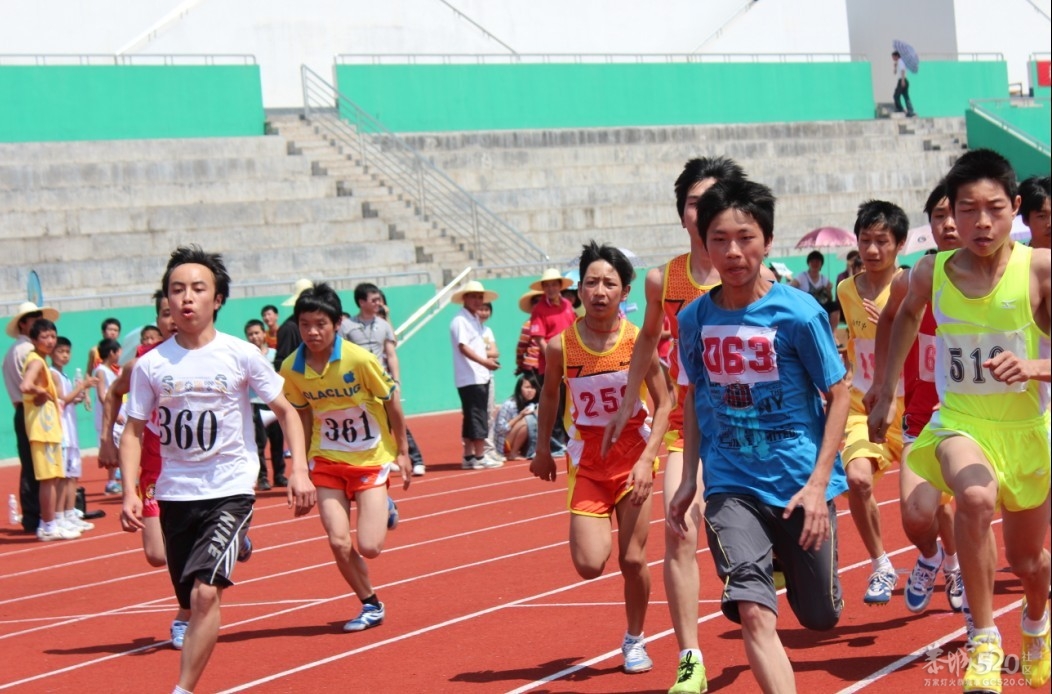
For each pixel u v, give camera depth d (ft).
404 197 91.66
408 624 27.86
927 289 20.08
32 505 46.37
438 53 121.29
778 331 17.42
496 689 22.29
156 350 21.56
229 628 28.91
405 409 78.23
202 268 21.44
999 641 18.61
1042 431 18.75
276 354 49.78
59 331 68.54
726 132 113.70
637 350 21.75
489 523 41.22
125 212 81.51
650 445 21.54
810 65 125.80
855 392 26.04
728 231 17.26
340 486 27.61
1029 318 18.63
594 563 22.31
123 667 26.14
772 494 17.54
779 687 16.26
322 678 23.98
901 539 32.71
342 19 117.08
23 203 80.74
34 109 91.81
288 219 86.02
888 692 20.22
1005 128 121.80
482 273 84.94
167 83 96.37
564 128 110.22
